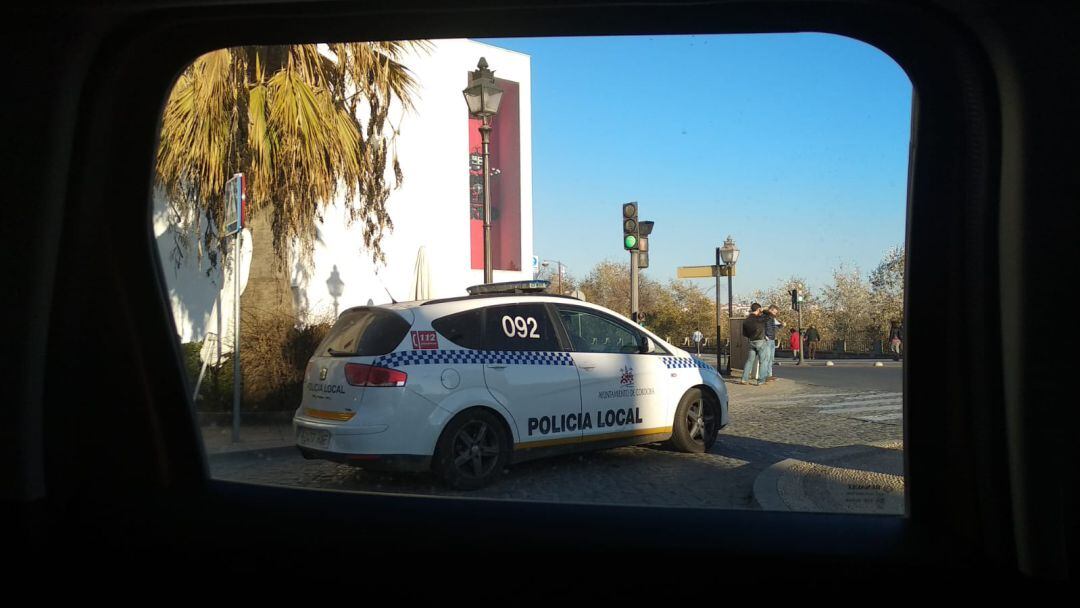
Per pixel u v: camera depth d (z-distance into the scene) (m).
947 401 2.62
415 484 5.81
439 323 5.95
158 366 3.41
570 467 6.50
